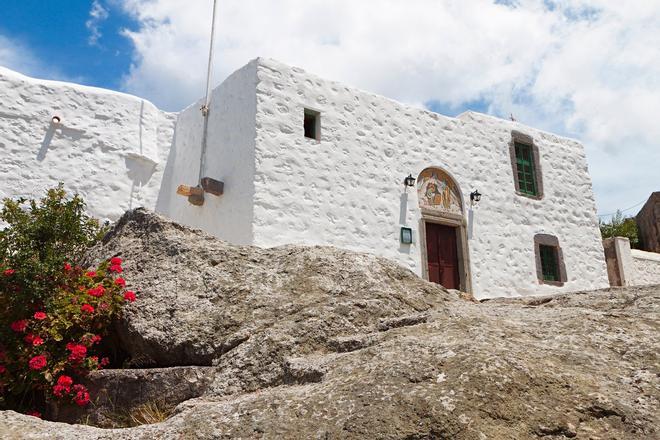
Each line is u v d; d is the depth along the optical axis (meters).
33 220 5.89
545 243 12.32
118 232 5.99
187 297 4.70
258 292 4.72
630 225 20.97
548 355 2.83
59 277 5.01
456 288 10.87
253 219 8.65
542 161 12.99
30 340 4.50
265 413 2.79
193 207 10.52
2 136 9.94
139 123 11.45
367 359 3.10
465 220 11.19
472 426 2.28
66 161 10.45
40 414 4.41
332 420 2.56
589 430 2.25
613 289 4.35
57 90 10.66
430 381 2.59
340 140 9.97
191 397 3.91
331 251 5.51
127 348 4.75
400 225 10.29
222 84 10.33
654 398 2.43
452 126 11.66
